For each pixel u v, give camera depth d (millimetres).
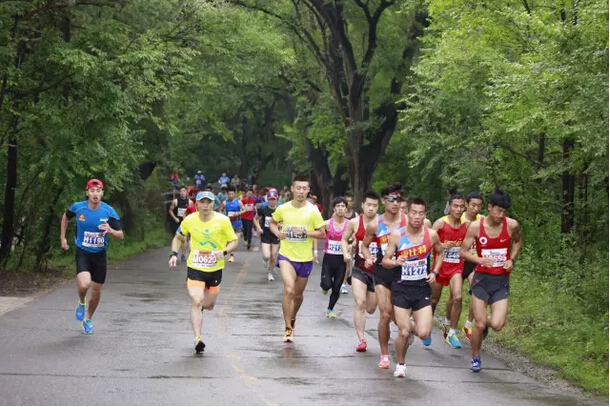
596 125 12461
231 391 8930
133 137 23047
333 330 13367
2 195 20656
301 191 12211
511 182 20219
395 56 37562
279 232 12289
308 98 44250
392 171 44656
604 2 12531
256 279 20781
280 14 37719
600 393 9500
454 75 19922
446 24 19984
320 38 41656
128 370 9828
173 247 11555
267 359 10812
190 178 73188
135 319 13797
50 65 18688
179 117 45406
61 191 20094
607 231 17703
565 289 13852
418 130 21812
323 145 47469
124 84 19875
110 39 19266
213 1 26609
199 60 30500
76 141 18844
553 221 19688
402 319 10039
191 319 11195
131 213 31531
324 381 9625
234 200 26000
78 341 11609
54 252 21469
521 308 14664
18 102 19031
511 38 18016
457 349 12219
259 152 70062
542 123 14750
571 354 11156
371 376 10016
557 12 16391
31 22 18578
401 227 10383
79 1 19125
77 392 8656
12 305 14867
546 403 8992
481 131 20203
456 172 21969
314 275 22250
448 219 12391
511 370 10820
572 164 15820
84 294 12234
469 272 12852
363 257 11594
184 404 8281
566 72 12836
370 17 36469
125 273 21531
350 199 18422
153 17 21859
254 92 44625
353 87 38438
